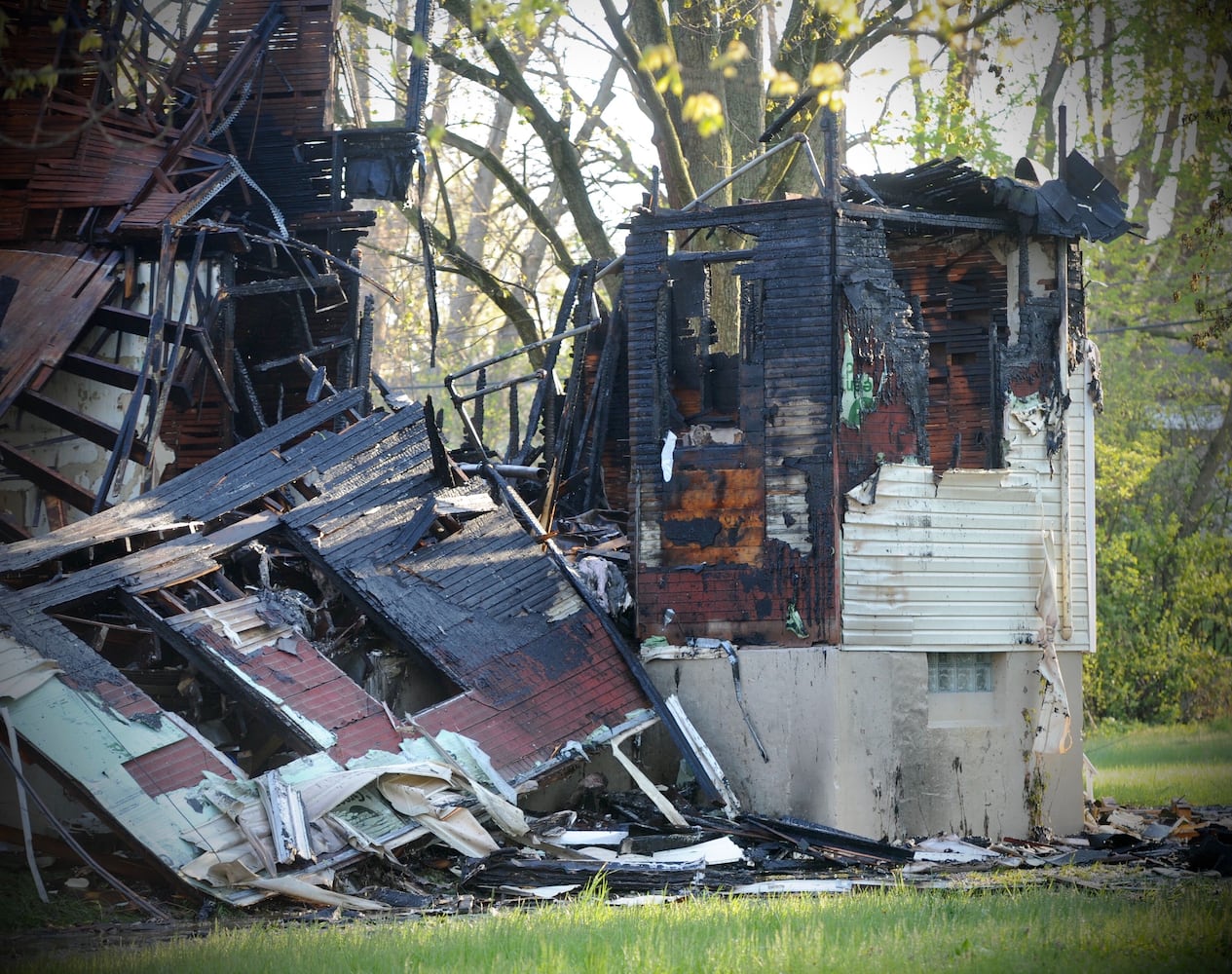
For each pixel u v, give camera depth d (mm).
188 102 98562
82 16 91562
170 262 85625
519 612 77062
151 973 41938
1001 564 80188
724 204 119125
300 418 83062
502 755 69062
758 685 76500
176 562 69750
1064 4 124062
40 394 81812
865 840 70312
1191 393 174250
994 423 82438
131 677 69562
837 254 76500
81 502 78188
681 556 78562
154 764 59750
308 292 99625
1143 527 161375
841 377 76438
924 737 77188
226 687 65938
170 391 88625
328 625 75188
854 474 76688
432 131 62938
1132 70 131875
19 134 90312
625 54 118312
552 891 61125
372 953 44594
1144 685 159750
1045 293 84375
